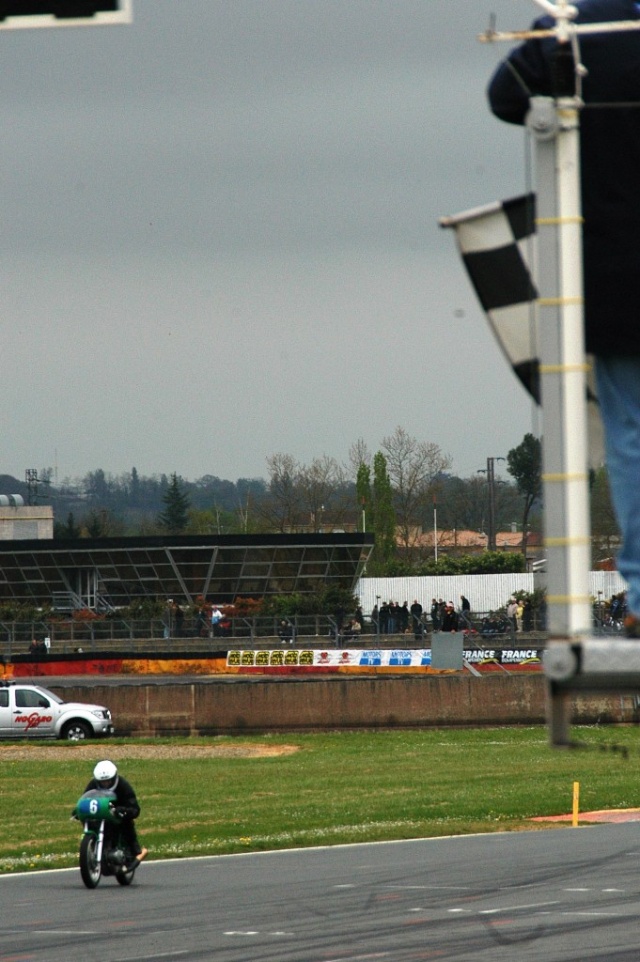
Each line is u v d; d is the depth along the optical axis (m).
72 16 22.31
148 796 114.38
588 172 19.80
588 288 20.05
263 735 162.88
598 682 18.38
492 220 19.81
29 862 81.75
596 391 20.67
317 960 46.81
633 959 45.91
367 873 72.00
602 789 116.56
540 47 19.77
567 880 67.44
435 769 131.75
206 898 63.84
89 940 52.28
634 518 20.42
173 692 165.88
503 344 19.89
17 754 149.75
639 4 19.92
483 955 47.12
